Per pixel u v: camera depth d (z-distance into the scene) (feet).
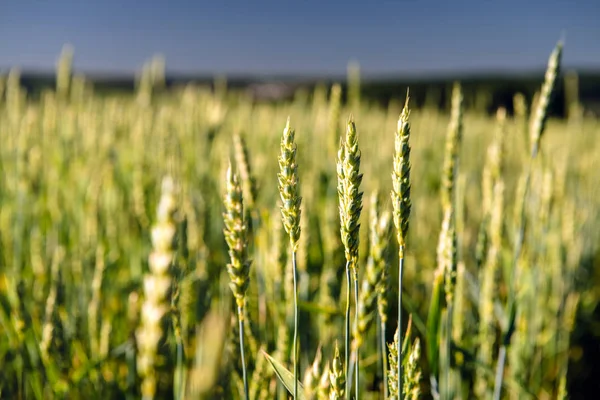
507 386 2.90
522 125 3.01
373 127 6.12
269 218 2.37
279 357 1.98
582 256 4.39
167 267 0.81
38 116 4.62
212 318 0.84
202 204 3.14
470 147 6.72
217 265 3.45
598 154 5.26
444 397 1.93
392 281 3.37
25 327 2.13
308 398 1.41
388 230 1.45
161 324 0.81
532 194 3.44
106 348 2.43
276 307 2.18
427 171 5.90
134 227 3.96
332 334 2.50
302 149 4.66
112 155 4.37
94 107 5.03
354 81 4.75
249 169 2.23
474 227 4.23
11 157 4.15
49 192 4.20
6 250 3.67
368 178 3.72
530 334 3.20
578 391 3.62
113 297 3.35
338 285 2.70
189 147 4.44
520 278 3.03
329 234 2.68
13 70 4.77
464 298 2.58
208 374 0.80
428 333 1.95
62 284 2.40
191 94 4.84
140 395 2.48
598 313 4.47
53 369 2.17
